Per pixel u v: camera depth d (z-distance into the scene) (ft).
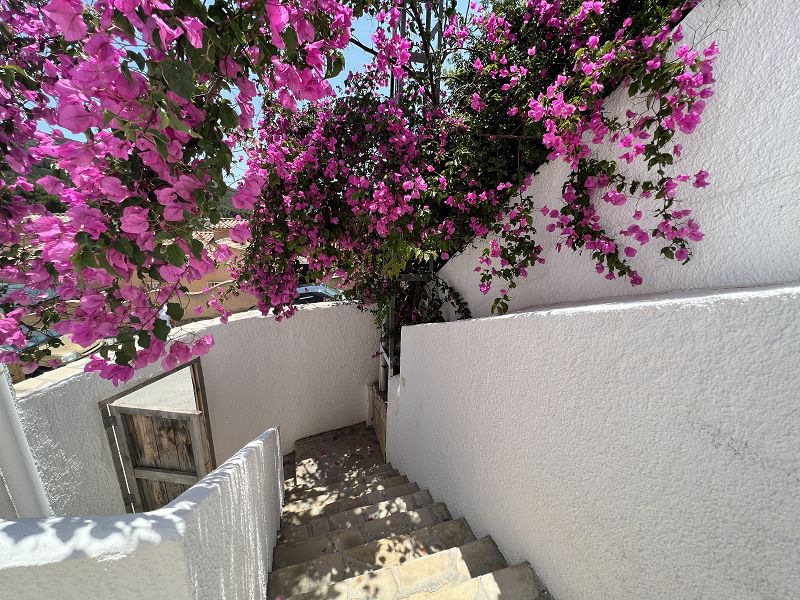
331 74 4.41
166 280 3.92
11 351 5.07
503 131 7.99
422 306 14.89
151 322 4.07
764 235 3.64
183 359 5.07
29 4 4.85
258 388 15.12
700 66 3.91
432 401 9.17
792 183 3.38
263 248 10.41
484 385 6.34
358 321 18.25
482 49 8.54
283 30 3.46
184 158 3.47
